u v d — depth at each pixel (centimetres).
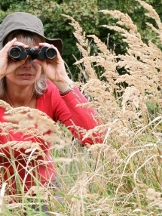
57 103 251
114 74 210
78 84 200
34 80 240
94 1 995
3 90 250
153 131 199
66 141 155
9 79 239
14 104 252
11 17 247
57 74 236
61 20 1038
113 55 227
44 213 172
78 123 231
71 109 233
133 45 209
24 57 228
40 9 1022
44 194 181
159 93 205
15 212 181
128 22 212
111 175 197
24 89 245
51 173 228
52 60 237
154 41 978
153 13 214
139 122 202
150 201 182
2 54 229
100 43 222
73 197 171
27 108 154
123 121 193
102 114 214
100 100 200
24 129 167
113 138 206
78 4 988
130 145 197
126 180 199
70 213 175
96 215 172
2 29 250
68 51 1078
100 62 208
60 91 236
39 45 236
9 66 231
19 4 1061
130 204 193
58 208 190
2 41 249
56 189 203
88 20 1010
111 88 208
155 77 203
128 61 203
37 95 252
